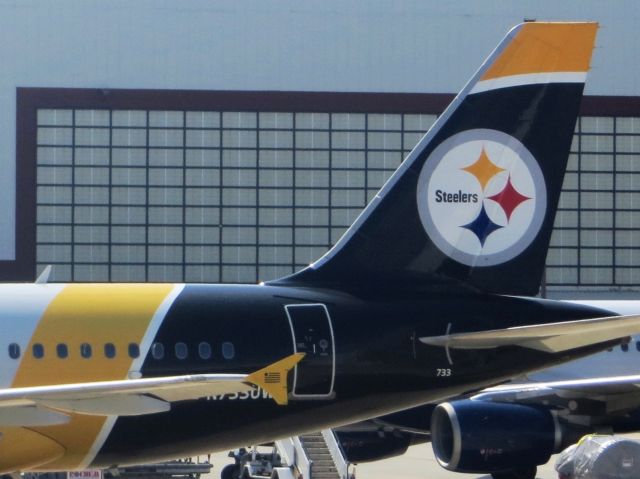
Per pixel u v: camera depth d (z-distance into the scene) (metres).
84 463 76.88
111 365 75.38
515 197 85.56
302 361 78.88
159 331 76.94
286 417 79.38
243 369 77.69
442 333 82.00
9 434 73.06
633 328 78.12
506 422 100.88
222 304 79.19
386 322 81.31
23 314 75.62
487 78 85.12
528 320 84.00
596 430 106.25
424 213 84.56
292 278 82.81
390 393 81.06
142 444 76.88
